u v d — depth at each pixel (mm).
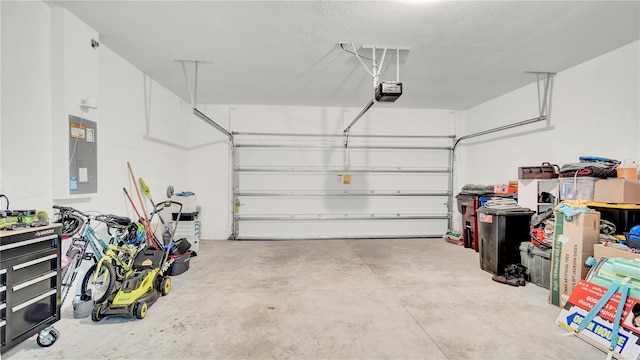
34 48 2246
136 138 3727
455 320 2309
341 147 5773
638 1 2268
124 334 2086
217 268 3695
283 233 5707
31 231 1771
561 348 1927
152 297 2473
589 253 2381
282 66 3666
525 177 3656
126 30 2770
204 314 2406
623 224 2611
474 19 2545
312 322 2277
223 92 4805
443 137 5953
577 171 2963
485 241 3549
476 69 3768
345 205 5797
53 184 2395
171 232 3512
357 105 5645
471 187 4887
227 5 2355
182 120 5199
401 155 5891
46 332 1916
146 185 3941
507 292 2879
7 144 2066
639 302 1801
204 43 3045
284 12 2449
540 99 4133
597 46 3070
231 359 1814
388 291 2906
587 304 2070
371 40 2951
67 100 2436
